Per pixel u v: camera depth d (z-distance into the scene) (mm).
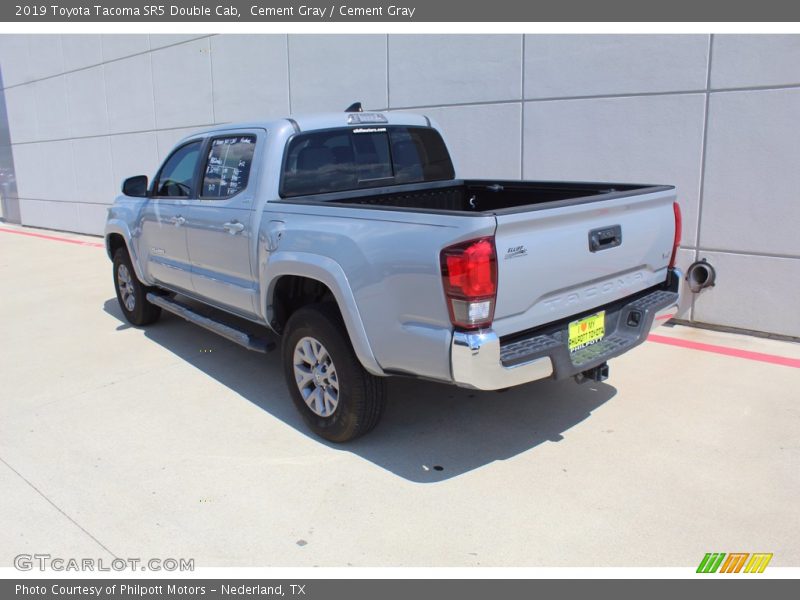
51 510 3500
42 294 8453
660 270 4277
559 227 3420
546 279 3389
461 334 3166
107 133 12414
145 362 5680
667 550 3031
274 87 9047
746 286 5734
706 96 5621
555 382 4926
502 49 6715
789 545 3039
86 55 12352
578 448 3943
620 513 3303
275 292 4344
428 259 3227
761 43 5293
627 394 4652
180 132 10844
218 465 3893
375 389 3865
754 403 4441
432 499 3477
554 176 6617
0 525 3383
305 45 8500
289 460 3920
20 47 14180
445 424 4305
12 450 4152
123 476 3807
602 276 3744
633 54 5930
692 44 5613
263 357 5711
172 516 3412
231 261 4734
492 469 3750
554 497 3457
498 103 6852
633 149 6090
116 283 6875
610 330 4016
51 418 4602
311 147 4543
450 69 7148
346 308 3662
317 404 4102
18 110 14859
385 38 7633
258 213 4367
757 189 5523
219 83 9859
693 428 4129
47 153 14281
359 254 3574
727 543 3064
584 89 6266
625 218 3836
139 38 11086
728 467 3676
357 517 3346
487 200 5430
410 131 5211
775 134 5359
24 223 15742
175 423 4465
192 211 5098
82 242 12859
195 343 6152
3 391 5121
